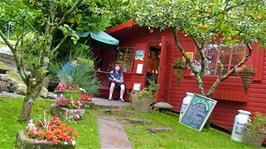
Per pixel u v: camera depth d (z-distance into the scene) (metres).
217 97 12.49
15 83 11.66
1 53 13.47
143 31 15.77
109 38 15.64
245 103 11.94
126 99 15.52
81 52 15.38
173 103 14.02
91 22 15.46
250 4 8.29
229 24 8.89
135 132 9.41
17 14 7.48
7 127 7.27
